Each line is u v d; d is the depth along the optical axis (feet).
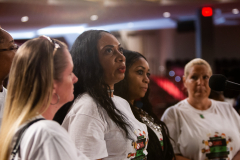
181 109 6.36
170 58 37.65
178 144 6.10
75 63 4.08
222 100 7.84
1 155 2.42
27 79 2.46
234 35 36.94
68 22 29.86
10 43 4.19
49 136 2.33
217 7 26.50
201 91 6.30
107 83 4.17
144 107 6.00
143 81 5.38
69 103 4.04
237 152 6.14
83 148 3.30
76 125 3.42
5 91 4.37
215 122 6.15
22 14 24.27
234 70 32.60
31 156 2.31
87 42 4.06
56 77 2.65
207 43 26.84
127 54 5.46
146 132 4.22
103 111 3.71
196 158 5.85
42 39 2.65
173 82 32.86
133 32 37.88
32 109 2.44
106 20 30.58
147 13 27.86
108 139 3.66
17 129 2.43
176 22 33.96
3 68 4.15
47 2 21.03
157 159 4.79
